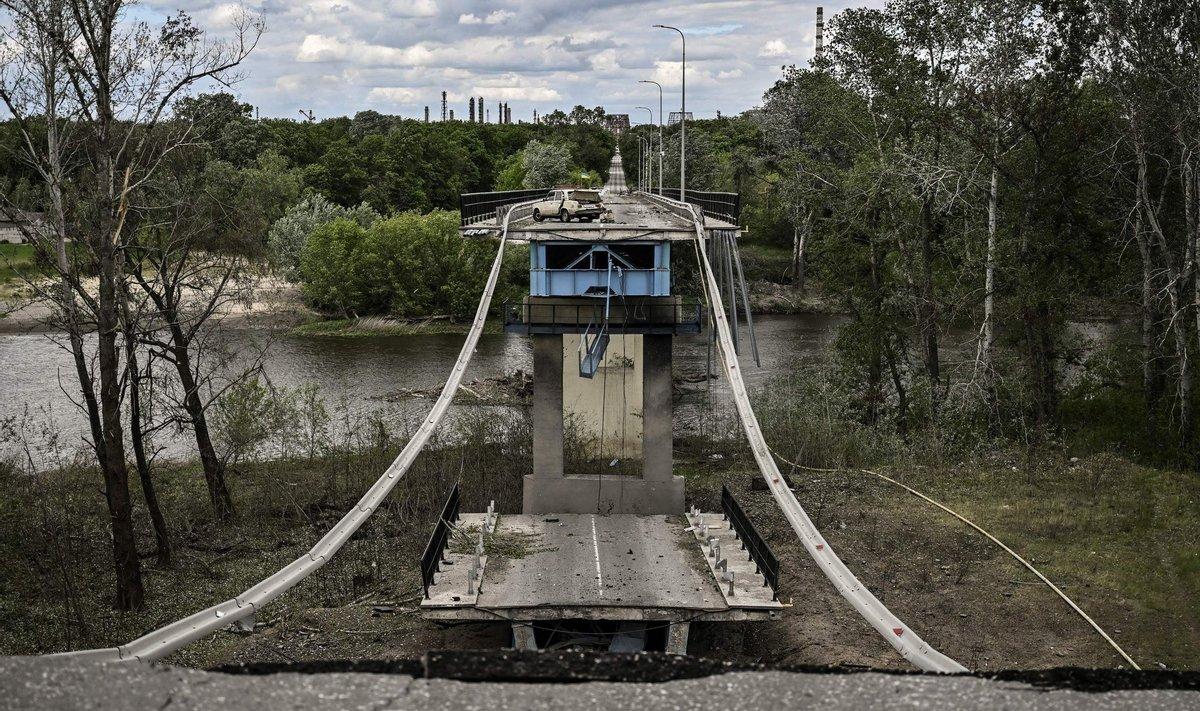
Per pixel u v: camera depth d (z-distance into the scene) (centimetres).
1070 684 572
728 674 575
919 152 5050
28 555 3152
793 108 10150
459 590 2370
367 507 2294
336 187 13550
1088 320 6675
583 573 2508
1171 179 4969
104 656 1452
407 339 9475
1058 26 4697
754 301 10912
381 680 556
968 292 5041
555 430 3256
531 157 13275
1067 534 3284
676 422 5731
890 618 1830
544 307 3183
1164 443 4575
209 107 3219
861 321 5453
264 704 528
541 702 538
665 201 4553
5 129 3197
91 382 3144
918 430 5156
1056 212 5075
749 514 3578
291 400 4722
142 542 3472
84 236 2891
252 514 3772
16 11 2712
